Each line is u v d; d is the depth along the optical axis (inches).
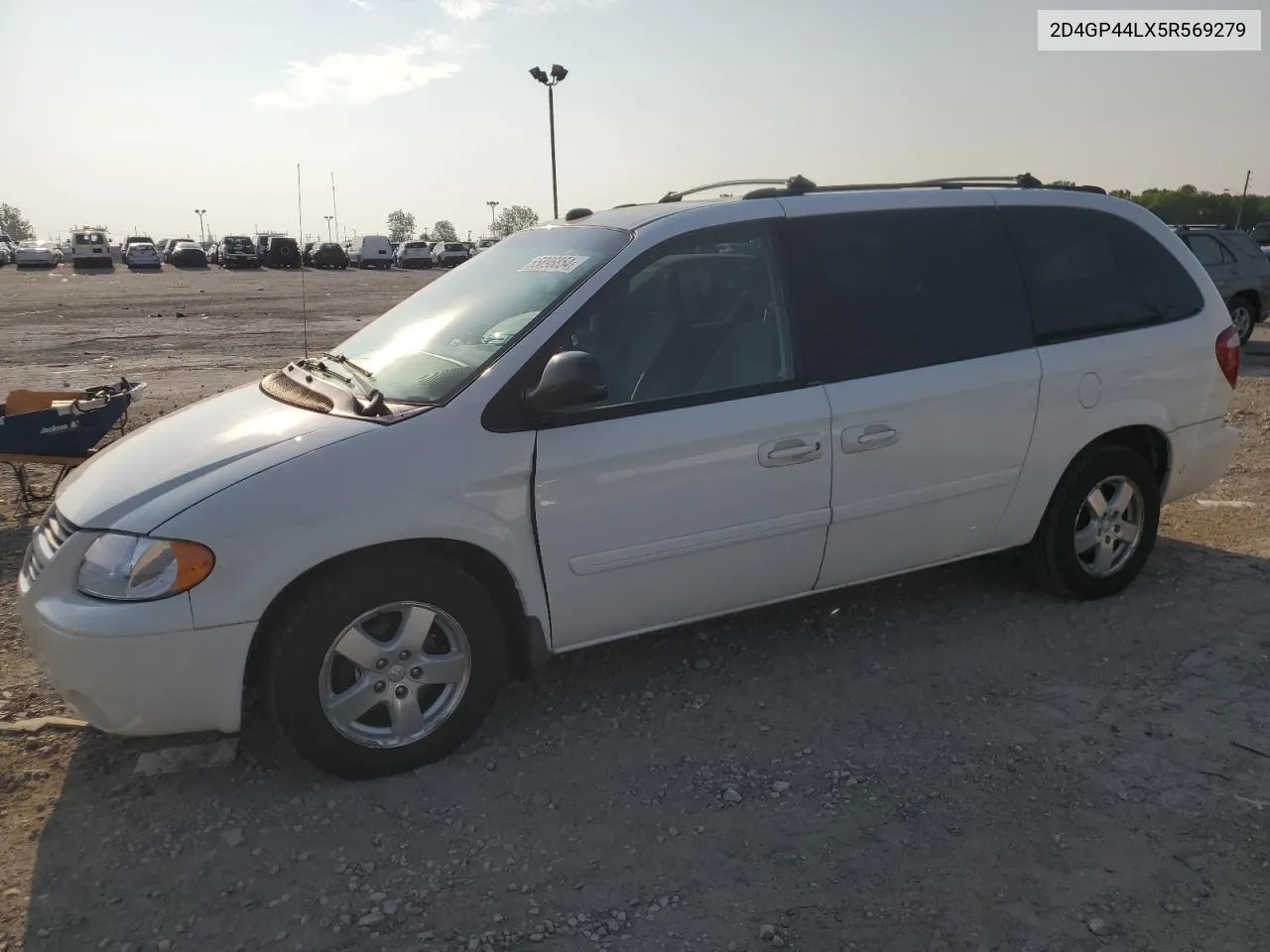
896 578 204.8
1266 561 211.0
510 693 161.5
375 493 129.0
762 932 106.9
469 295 164.9
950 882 114.3
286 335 737.6
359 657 132.9
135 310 973.2
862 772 136.9
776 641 178.1
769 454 151.8
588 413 142.0
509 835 125.0
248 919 110.9
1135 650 171.5
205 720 128.0
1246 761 137.9
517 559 139.2
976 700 155.9
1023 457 175.3
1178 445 193.3
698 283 154.9
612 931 108.1
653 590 150.2
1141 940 104.9
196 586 123.1
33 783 137.3
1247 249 573.6
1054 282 180.7
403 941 107.2
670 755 142.6
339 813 130.0
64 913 112.2
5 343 673.6
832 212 165.0
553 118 1005.2
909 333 165.2
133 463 138.6
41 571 130.1
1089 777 134.4
